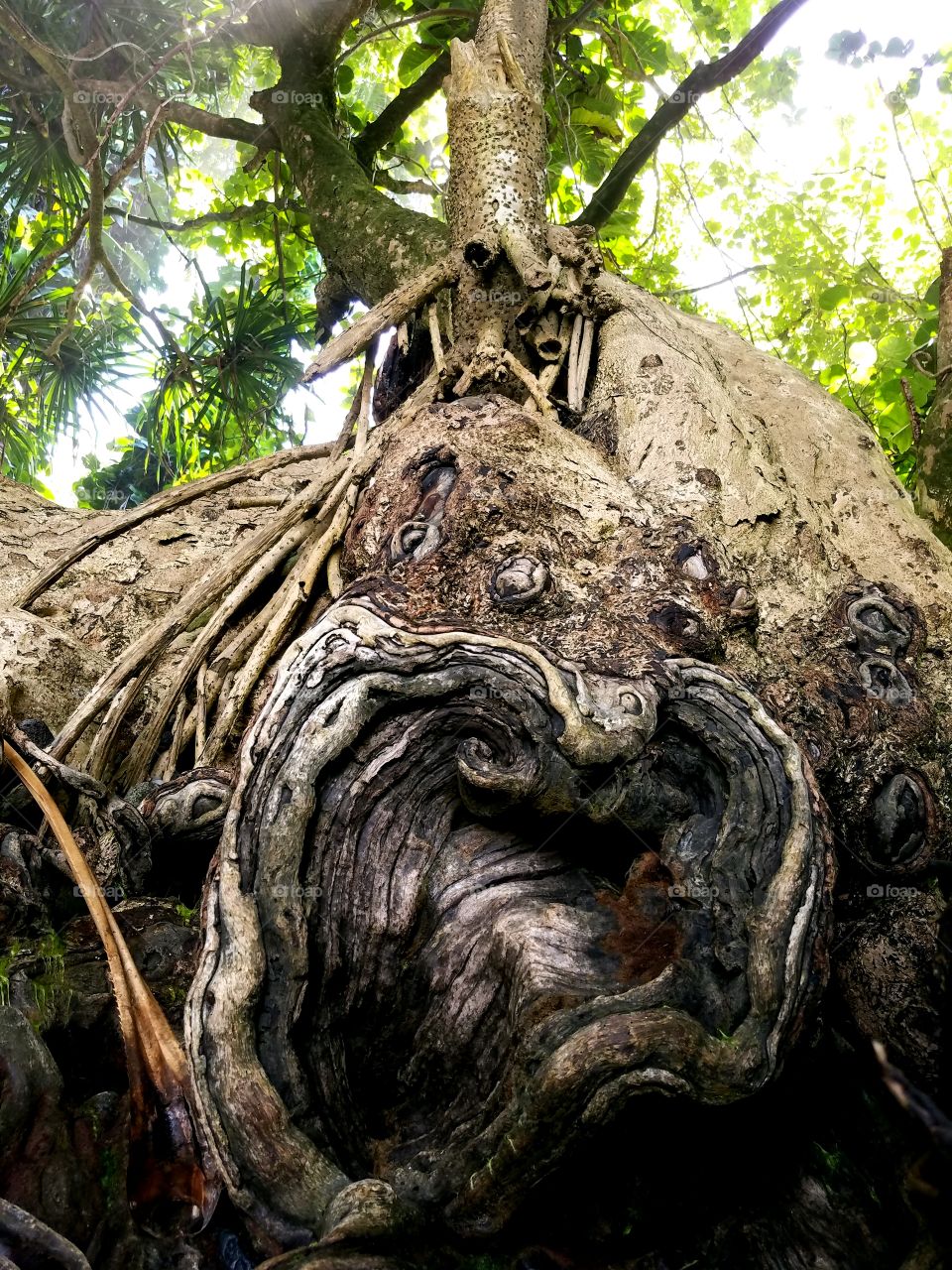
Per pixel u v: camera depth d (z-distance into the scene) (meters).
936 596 3.03
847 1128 2.33
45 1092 2.10
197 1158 2.07
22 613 3.32
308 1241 1.90
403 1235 1.89
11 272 7.80
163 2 7.34
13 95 7.17
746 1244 2.11
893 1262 2.07
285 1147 1.96
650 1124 2.00
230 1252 1.97
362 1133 2.16
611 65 7.85
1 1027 2.13
